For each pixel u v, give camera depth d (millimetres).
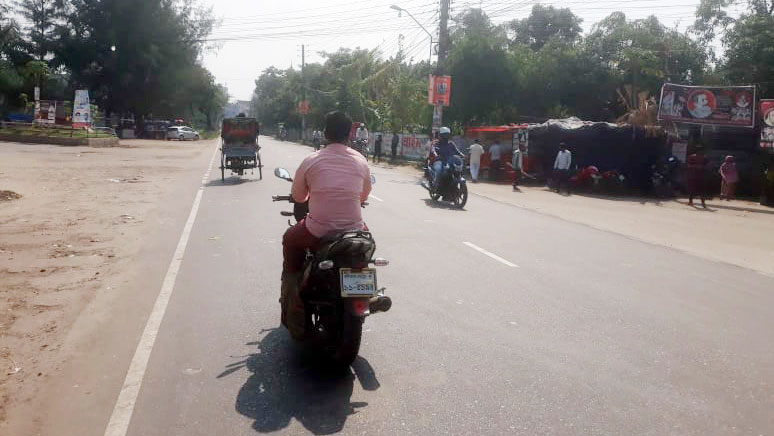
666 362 5629
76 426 4250
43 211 13531
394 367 5332
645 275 9195
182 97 66000
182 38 60031
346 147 5469
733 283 8938
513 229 13078
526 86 36594
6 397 4676
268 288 7672
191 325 6309
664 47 37312
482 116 34375
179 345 5758
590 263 9883
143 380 4980
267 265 8844
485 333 6250
